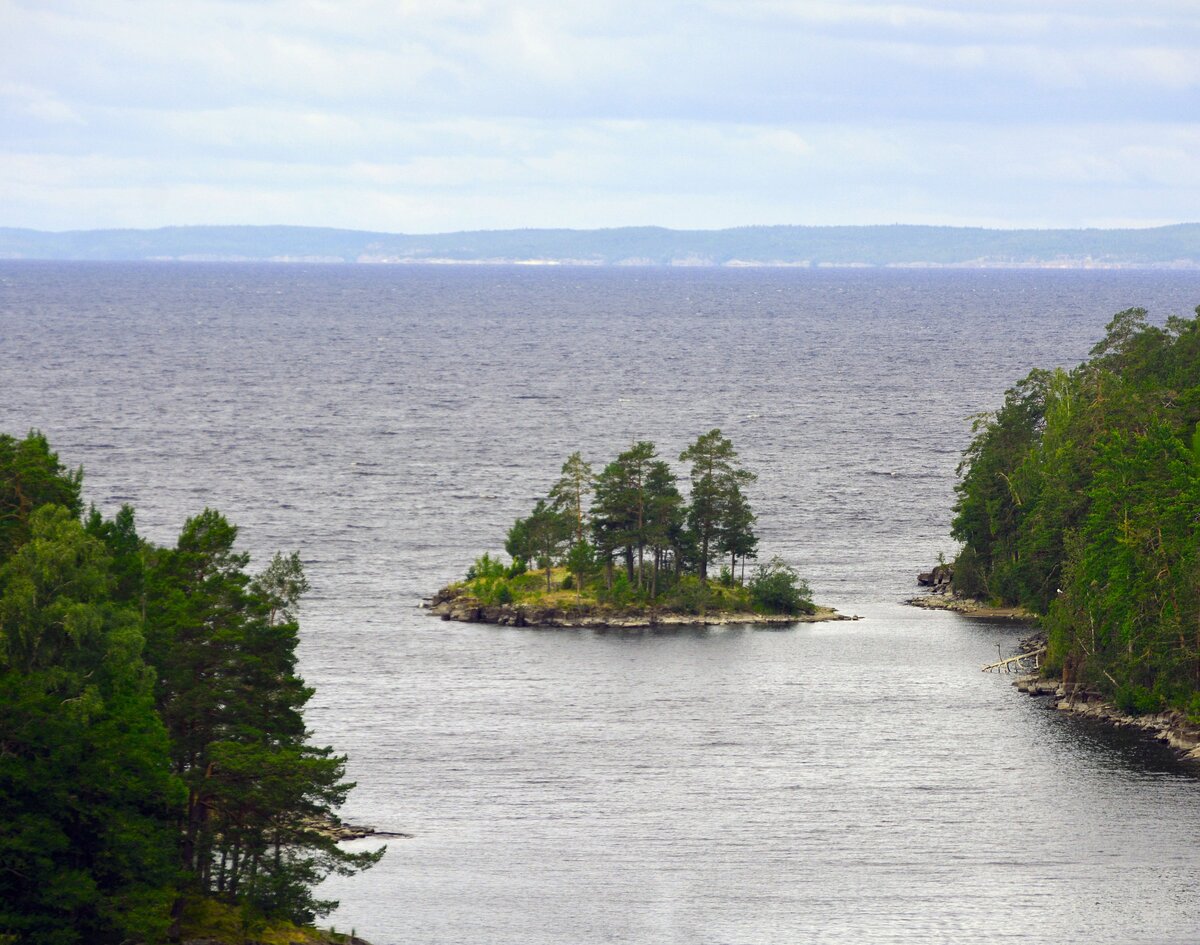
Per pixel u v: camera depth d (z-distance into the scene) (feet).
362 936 405.80
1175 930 411.54
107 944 346.74
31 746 315.78
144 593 374.22
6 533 367.25
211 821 385.29
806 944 401.29
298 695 394.73
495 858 474.49
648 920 419.74
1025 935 408.46
